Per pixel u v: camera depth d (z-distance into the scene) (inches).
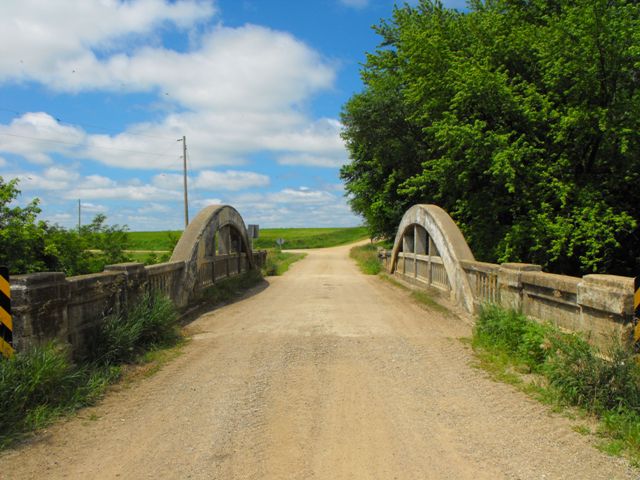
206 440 175.3
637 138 502.6
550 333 233.3
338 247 2719.0
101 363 262.8
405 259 743.1
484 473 148.3
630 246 580.4
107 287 291.0
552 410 197.0
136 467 154.7
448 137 563.2
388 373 258.5
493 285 359.3
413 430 182.7
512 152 508.1
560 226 504.1
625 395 186.4
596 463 152.9
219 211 595.5
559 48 510.9
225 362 283.6
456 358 285.4
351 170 1202.6
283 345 325.1
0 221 439.8
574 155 569.3
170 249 831.1
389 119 916.0
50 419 190.9
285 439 175.5
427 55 643.5
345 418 195.6
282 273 1038.4
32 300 212.4
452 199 669.9
